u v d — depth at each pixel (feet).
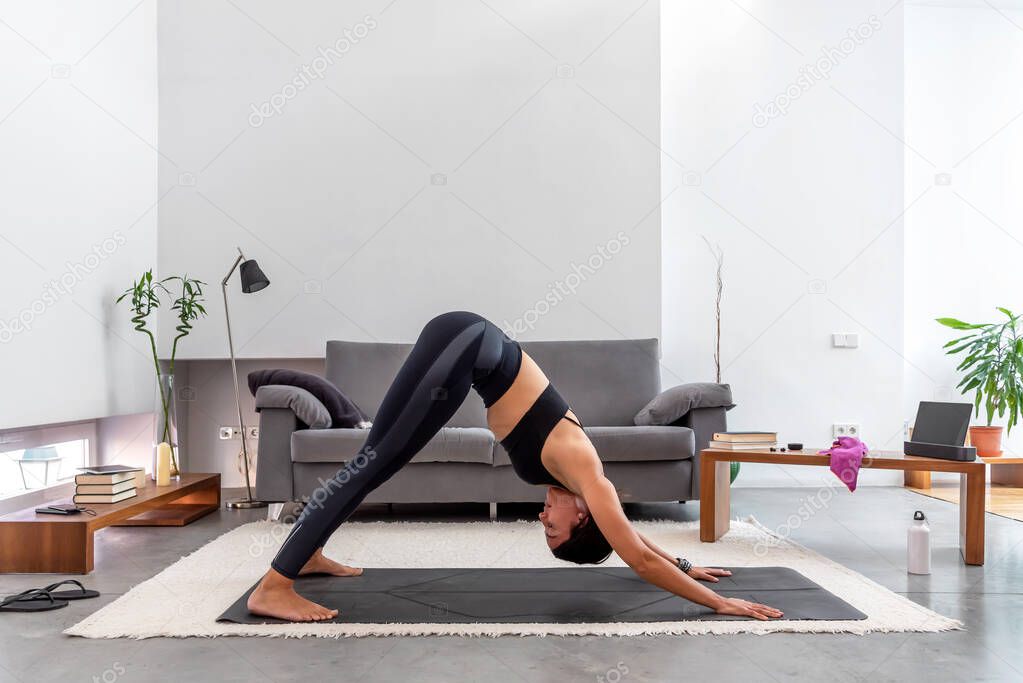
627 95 17.17
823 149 18.17
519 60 17.25
